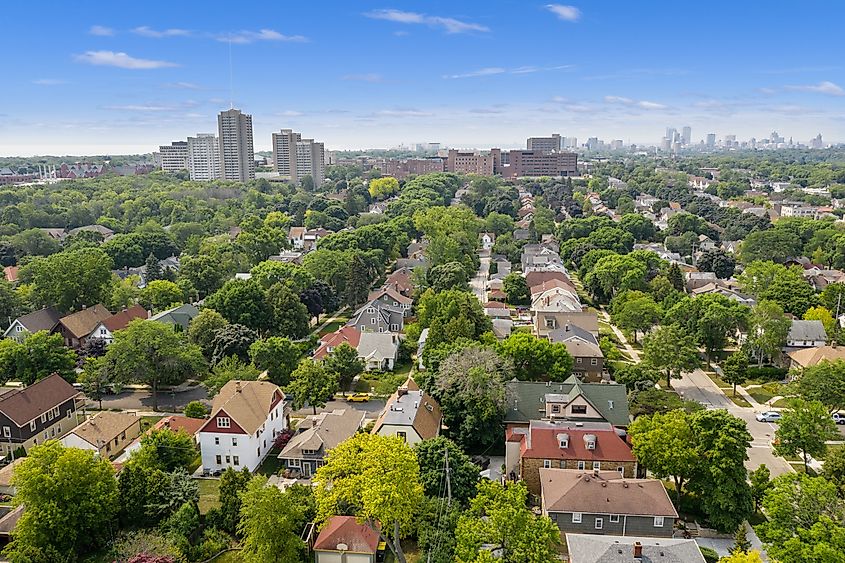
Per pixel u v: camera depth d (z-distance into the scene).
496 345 88.81
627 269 138.00
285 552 52.22
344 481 52.53
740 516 57.38
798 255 168.50
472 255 174.88
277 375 93.88
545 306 124.50
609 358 102.31
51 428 79.69
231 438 70.69
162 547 52.53
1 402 74.62
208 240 180.00
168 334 90.50
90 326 111.31
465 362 75.56
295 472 70.19
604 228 186.50
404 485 50.94
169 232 191.62
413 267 161.75
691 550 47.72
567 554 55.16
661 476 61.22
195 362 92.25
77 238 178.62
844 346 97.56
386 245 179.38
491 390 72.06
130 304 128.00
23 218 198.50
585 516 55.59
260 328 111.12
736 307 106.19
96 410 88.75
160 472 61.38
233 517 58.75
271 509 52.47
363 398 90.56
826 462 62.72
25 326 107.25
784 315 108.88
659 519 54.97
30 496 53.91
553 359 88.12
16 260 162.75
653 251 163.50
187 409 82.44
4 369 91.62
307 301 126.56
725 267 160.50
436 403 77.38
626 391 77.62
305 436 72.31
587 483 57.44
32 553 52.03
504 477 68.19
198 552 55.34
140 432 79.88
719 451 58.00
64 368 93.12
